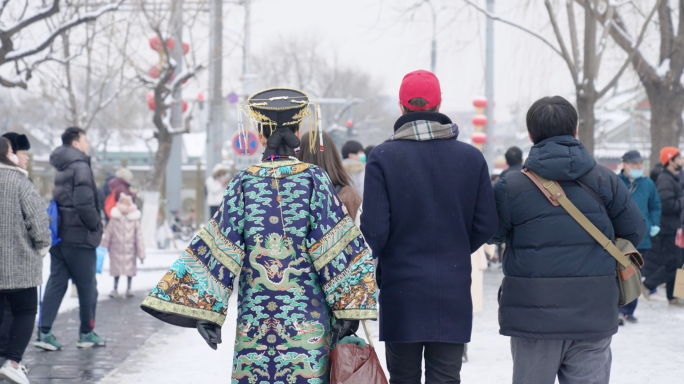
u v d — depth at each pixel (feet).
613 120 181.37
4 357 17.02
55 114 148.87
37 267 16.58
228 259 9.88
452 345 10.77
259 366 9.71
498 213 10.98
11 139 17.39
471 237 11.14
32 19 31.22
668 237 28.68
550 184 10.61
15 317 16.65
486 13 39.06
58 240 20.30
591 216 10.51
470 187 10.87
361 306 9.83
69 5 37.45
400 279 10.76
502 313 10.88
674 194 28.55
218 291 9.82
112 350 20.79
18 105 140.15
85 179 20.36
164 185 61.05
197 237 10.02
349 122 124.98
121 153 185.68
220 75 53.31
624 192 10.75
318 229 9.89
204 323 9.84
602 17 38.29
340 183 15.64
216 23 50.62
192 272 9.81
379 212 10.76
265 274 9.82
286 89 10.80
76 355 20.07
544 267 10.44
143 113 126.72
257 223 9.91
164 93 49.65
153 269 41.93
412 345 10.93
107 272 40.19
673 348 20.88
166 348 21.15
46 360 19.43
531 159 10.73
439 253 10.78
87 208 20.29
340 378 9.45
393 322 10.78
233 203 10.09
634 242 11.00
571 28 36.96
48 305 20.59
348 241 10.00
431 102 11.39
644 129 111.45
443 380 10.82
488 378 17.37
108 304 29.55
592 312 10.35
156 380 17.31
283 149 10.46
